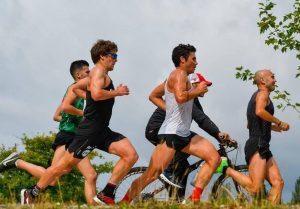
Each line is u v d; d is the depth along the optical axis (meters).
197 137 11.96
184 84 11.55
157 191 13.98
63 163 12.48
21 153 33.69
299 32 22.30
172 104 11.75
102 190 12.27
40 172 14.89
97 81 11.89
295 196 12.77
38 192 12.72
